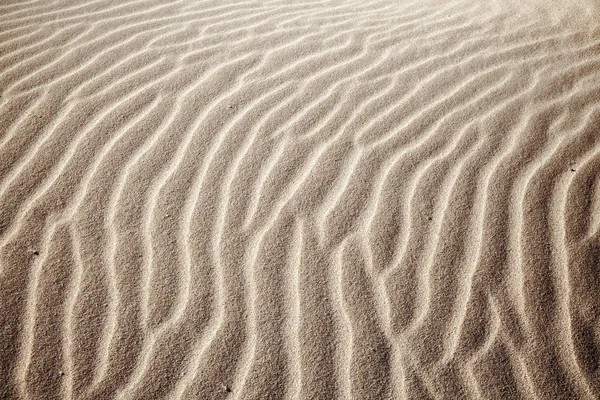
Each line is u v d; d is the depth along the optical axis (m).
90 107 2.64
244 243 2.03
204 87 2.83
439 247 2.03
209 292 1.88
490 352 1.72
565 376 1.67
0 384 1.60
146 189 2.22
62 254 1.96
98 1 3.74
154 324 1.78
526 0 3.96
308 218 2.13
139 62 3.03
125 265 1.94
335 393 1.63
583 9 3.72
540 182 2.27
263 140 2.49
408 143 2.48
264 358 1.71
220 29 3.45
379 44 3.31
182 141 2.46
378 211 2.16
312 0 3.97
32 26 3.38
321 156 2.41
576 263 1.96
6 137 2.41
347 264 1.97
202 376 1.66
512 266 1.96
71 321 1.77
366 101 2.77
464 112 2.69
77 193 2.18
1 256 1.92
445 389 1.64
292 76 2.96
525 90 2.86
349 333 1.77
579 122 2.62
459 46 3.29
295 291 1.89
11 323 1.74
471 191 2.24
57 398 1.58
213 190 2.23
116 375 1.65
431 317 1.81
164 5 3.75
